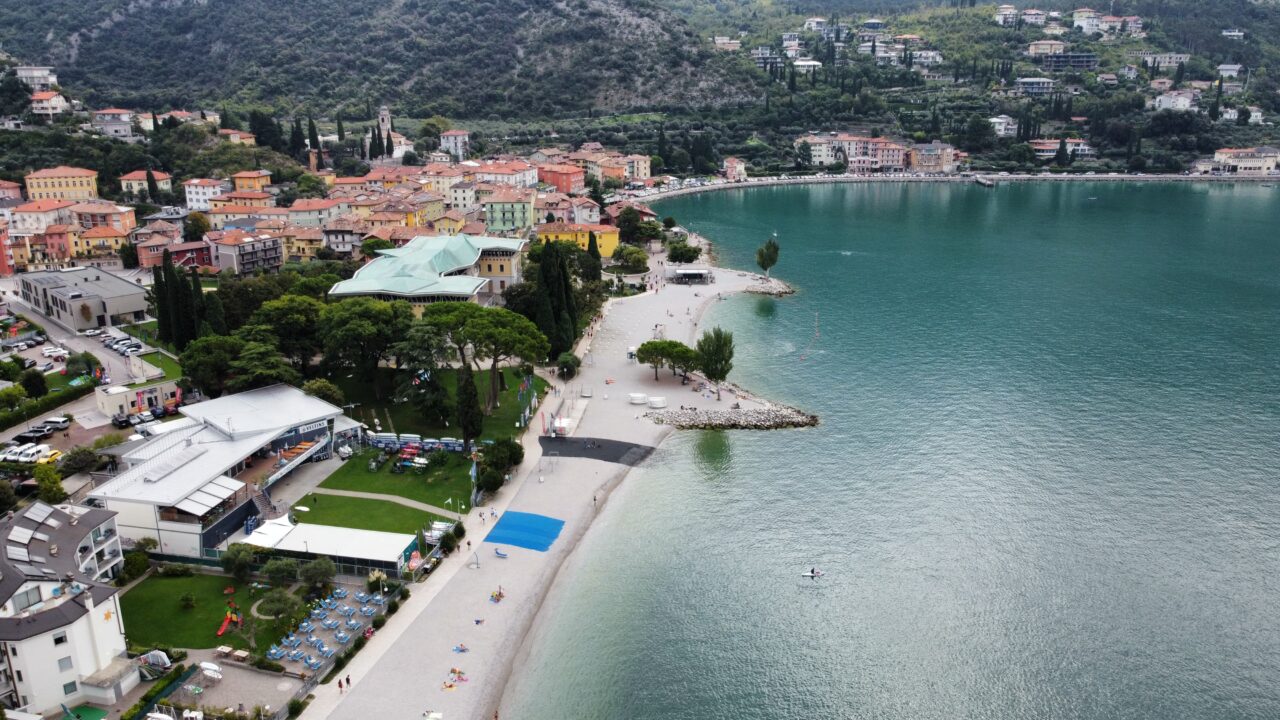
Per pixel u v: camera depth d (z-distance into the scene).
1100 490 135.75
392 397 163.88
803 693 94.44
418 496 129.50
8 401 147.00
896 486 137.62
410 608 104.75
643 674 96.62
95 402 158.50
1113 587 111.81
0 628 83.06
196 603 103.12
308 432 139.62
